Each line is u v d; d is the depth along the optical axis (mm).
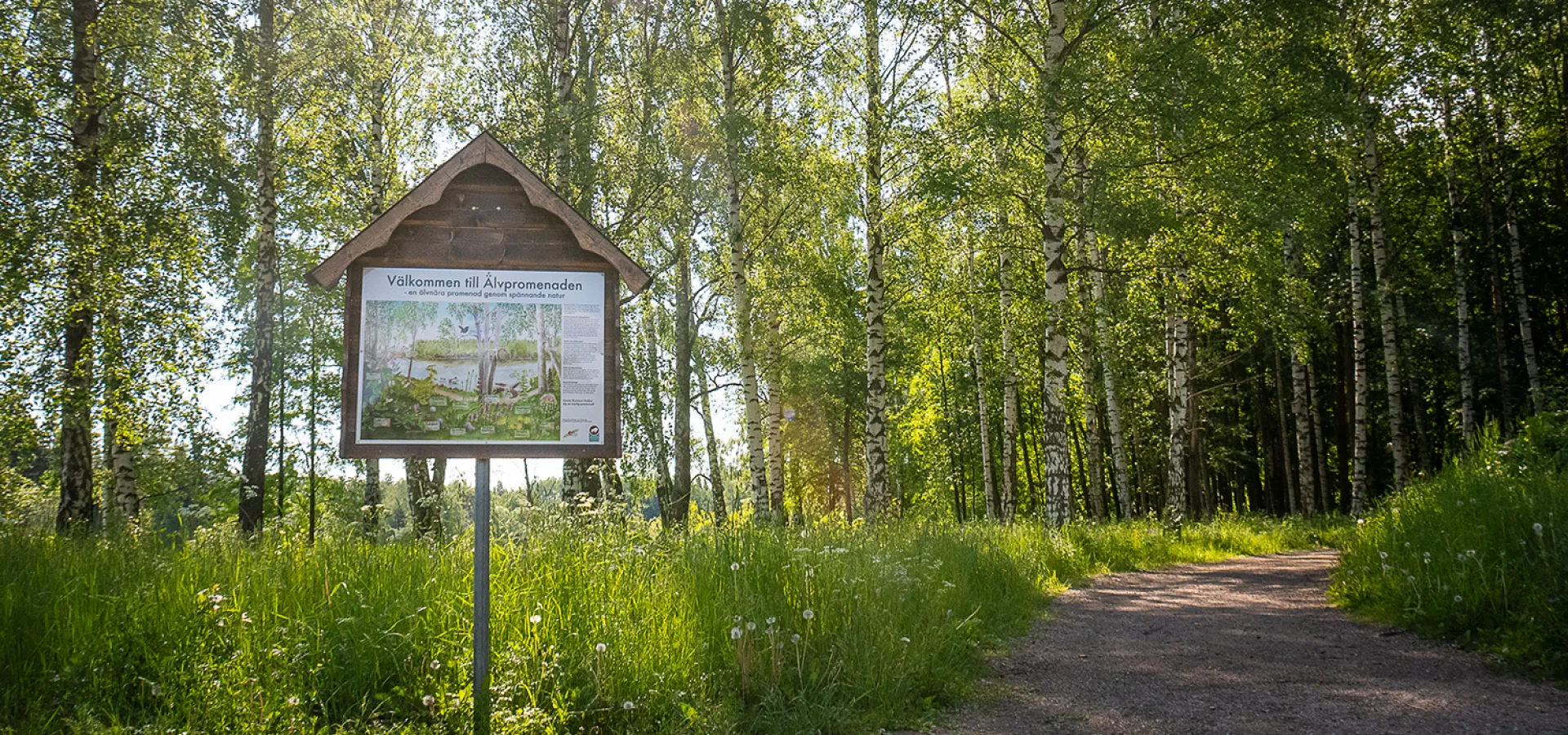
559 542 7184
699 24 19250
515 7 18578
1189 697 6160
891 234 18578
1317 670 6824
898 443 45969
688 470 22500
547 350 5305
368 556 6750
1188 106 15781
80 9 14000
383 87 19328
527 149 17688
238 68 15039
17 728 4574
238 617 5363
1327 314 27734
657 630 5812
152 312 13586
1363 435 22188
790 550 7910
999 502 47562
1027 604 9797
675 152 19250
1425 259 29250
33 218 12273
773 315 22125
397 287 5234
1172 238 18094
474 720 4832
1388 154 25609
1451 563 8281
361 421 5098
